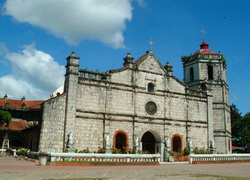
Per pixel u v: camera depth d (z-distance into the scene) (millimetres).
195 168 24875
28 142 43125
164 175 17766
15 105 60156
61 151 32938
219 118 48562
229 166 28594
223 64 51625
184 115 44406
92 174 17750
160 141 41562
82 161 26422
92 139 35406
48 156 25906
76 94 35344
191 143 43375
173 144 44031
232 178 16172
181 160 40562
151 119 41031
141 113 40344
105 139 35906
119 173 18781
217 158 36469
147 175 17625
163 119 42125
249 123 70250
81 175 17031
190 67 52938
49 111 33219
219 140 47594
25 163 26656
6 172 17422
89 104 36219
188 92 45906
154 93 42312
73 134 33969
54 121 33281
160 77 43594
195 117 45438
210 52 52562
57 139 33031
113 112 37844
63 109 34250
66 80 35812
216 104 49125
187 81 52875
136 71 41375
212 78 50406
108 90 38188
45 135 32375
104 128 36562
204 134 45656
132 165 28672
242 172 20656
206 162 34531
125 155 29047
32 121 57812
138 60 44156
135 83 40844
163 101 42969
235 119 75375
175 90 44688
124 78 40062
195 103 46156
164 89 43469
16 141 55688
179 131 43312
